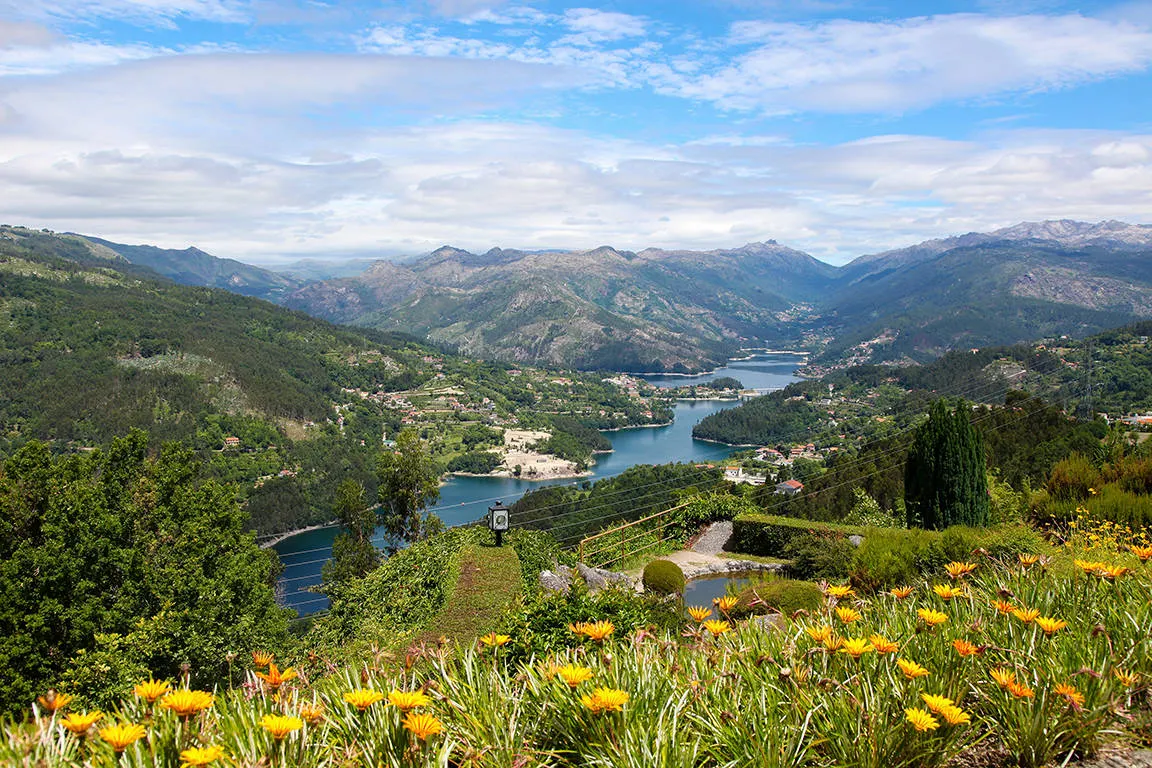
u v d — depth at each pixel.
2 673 13.34
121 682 11.83
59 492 16.14
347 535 30.12
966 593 3.88
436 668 3.03
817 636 2.99
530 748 2.49
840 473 36.62
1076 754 2.70
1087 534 8.23
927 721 2.29
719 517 22.02
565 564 16.80
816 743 2.47
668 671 2.91
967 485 16.78
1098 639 3.12
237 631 15.20
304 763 2.15
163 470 18.05
